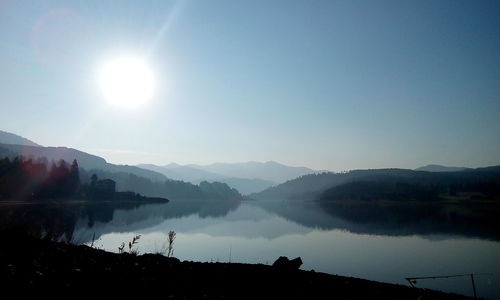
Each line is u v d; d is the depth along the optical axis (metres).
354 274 25.33
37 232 16.86
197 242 38.97
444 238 50.19
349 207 177.12
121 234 42.38
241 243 39.72
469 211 128.88
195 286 10.46
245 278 12.48
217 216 95.00
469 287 22.30
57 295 7.34
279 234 51.75
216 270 13.57
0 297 6.72
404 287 14.91
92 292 7.94
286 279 12.70
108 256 13.36
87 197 140.62
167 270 12.39
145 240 37.91
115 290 8.41
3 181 107.62
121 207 119.19
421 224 74.69
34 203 100.56
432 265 29.88
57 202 112.88
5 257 9.92
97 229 45.97
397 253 36.06
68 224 43.31
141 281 9.78
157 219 74.56
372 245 41.69
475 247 41.38
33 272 8.76
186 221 72.62
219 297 9.50
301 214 115.75
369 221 83.56
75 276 9.12
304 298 10.68
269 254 32.12
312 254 33.62
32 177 118.62
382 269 27.58
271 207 183.12
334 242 43.66
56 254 11.83
